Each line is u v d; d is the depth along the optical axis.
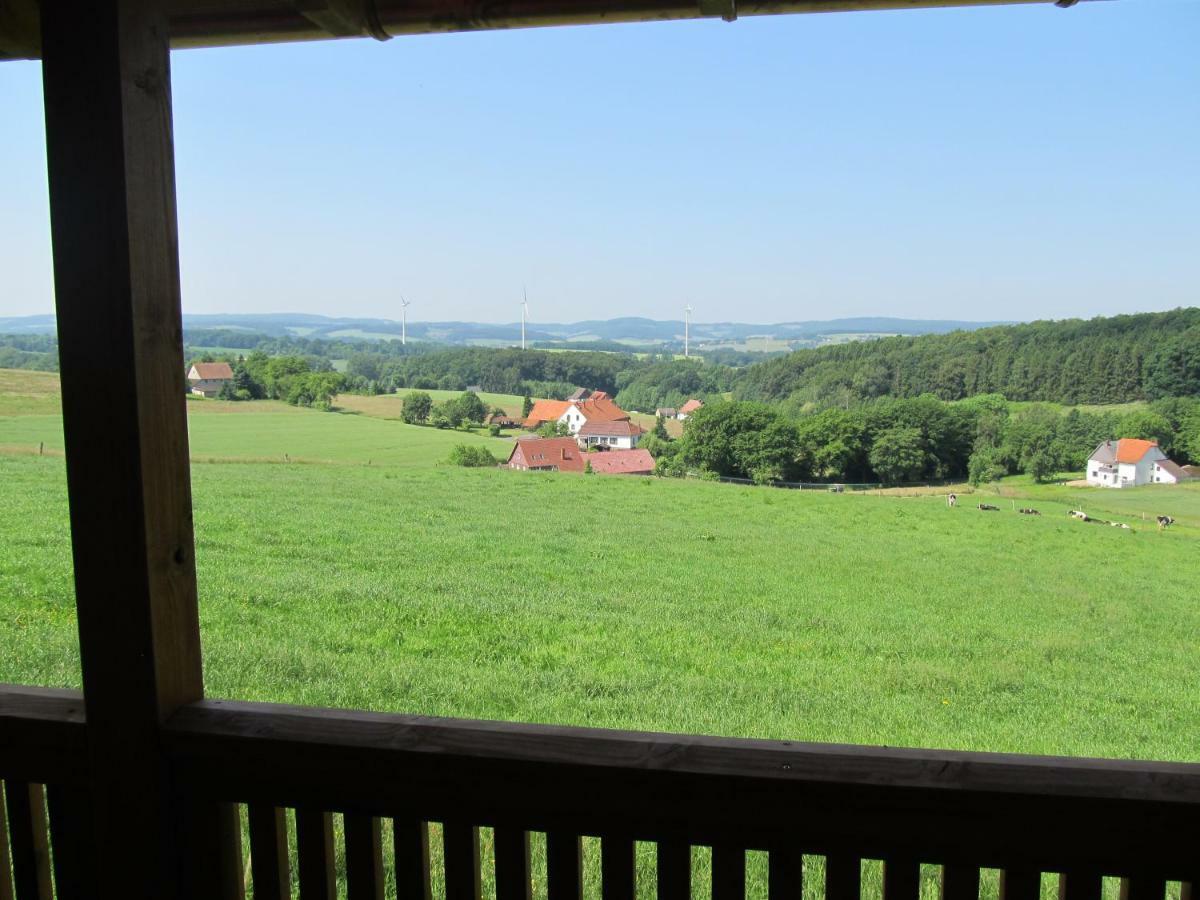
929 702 10.39
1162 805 1.36
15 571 12.47
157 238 1.56
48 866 1.77
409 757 1.55
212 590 12.90
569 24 1.66
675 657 11.77
